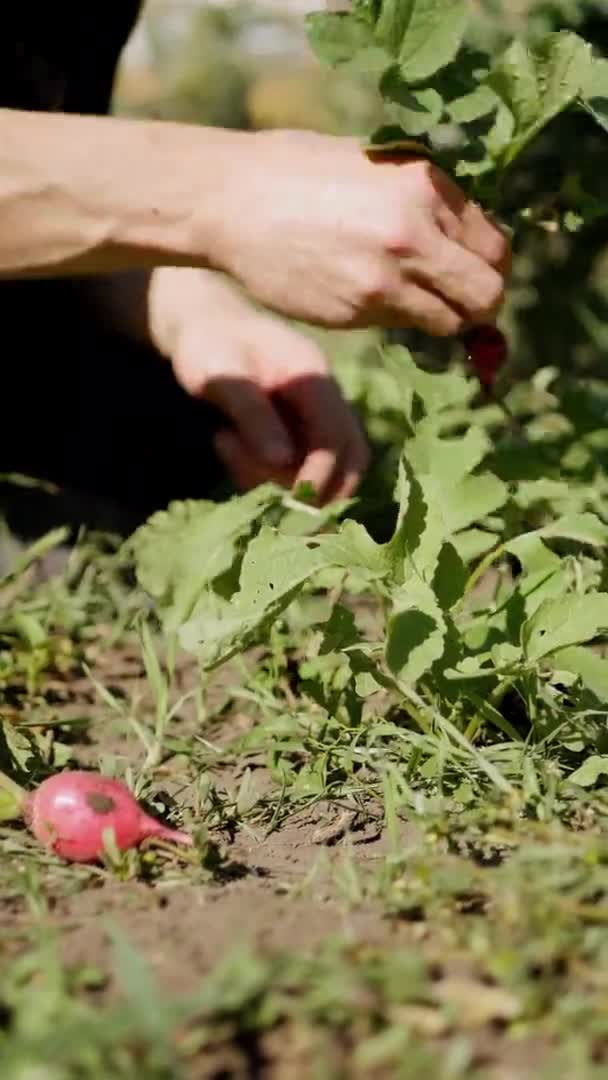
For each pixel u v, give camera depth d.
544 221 2.32
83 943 1.31
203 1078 1.05
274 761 1.88
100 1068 1.01
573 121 2.53
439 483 1.91
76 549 2.70
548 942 1.17
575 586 2.03
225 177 1.92
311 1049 1.07
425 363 2.99
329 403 2.59
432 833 1.48
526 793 1.55
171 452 3.16
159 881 1.52
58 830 1.57
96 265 2.04
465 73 1.87
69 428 3.09
